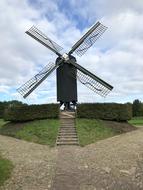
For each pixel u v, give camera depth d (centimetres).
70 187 1672
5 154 2503
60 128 3656
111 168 2072
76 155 2534
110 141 3206
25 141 3325
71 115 4181
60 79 4391
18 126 3931
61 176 1878
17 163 2191
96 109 4047
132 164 2159
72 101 4394
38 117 4062
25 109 4084
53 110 4072
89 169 2050
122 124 4003
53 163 2225
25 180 1789
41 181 1775
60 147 3020
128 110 4103
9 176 1852
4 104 6397
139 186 1700
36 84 4428
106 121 4009
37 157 2442
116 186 1698
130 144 2878
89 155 2520
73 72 4394
